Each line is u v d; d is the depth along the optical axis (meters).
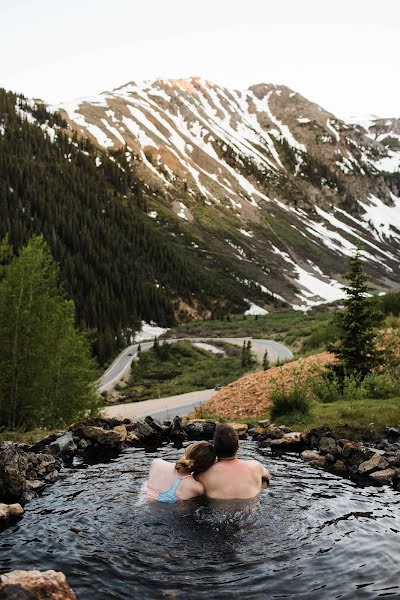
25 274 17.89
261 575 4.43
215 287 179.38
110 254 164.00
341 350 17.11
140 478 7.41
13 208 160.50
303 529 5.34
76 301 128.38
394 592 4.18
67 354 19.25
